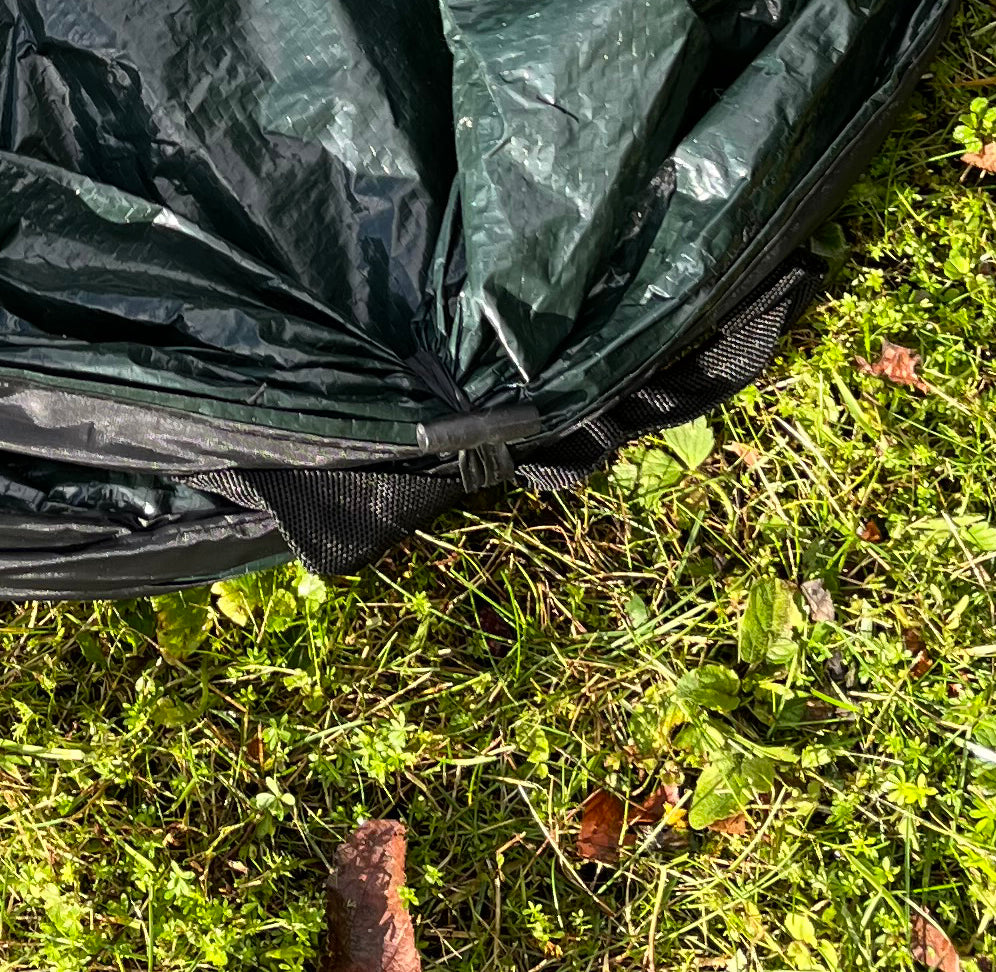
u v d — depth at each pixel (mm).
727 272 896
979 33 1218
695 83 899
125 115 891
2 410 854
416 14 911
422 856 1015
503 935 1013
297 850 1031
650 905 1012
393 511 901
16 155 880
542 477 965
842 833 1016
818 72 900
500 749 1040
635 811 1045
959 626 1064
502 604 1117
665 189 901
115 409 836
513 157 866
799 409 1128
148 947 930
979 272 1168
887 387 1126
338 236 911
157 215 879
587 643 1077
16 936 997
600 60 856
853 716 1052
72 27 879
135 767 1031
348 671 1072
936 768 1024
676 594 1114
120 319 863
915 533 1095
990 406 1106
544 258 864
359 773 1038
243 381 840
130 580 938
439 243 900
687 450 1111
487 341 874
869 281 1125
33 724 1035
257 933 977
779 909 1005
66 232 881
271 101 895
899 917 957
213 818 1020
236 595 1053
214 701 1061
